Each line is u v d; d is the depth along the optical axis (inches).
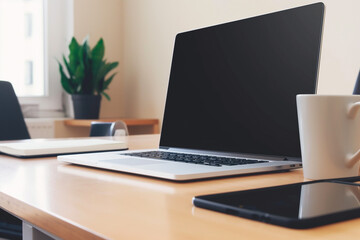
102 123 71.3
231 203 16.2
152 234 13.4
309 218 13.7
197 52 35.3
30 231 18.8
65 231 15.3
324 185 19.8
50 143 40.1
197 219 15.2
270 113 28.5
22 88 135.4
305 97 23.0
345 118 22.5
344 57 91.3
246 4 109.6
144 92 142.3
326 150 22.8
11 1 132.8
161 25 135.3
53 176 25.6
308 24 26.6
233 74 31.6
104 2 144.8
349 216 14.7
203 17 121.7
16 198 19.3
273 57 28.7
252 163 26.8
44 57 139.3
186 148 34.5
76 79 126.4
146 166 25.7
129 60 148.2
